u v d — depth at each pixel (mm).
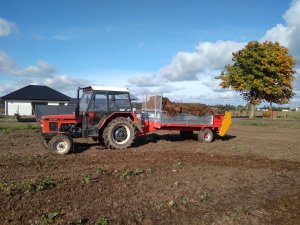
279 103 45531
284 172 9773
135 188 7543
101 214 5992
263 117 46781
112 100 13070
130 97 13422
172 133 18922
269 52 43125
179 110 14672
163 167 9859
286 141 17000
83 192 7168
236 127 26766
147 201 6707
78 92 13102
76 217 5820
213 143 15273
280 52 43375
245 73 44438
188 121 15078
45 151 12312
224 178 8727
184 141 15695
